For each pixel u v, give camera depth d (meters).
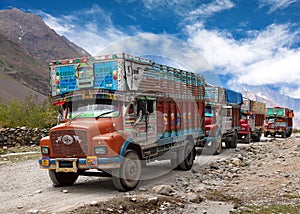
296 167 12.09
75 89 9.34
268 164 13.48
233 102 20.22
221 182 10.62
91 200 7.61
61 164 8.52
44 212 6.71
